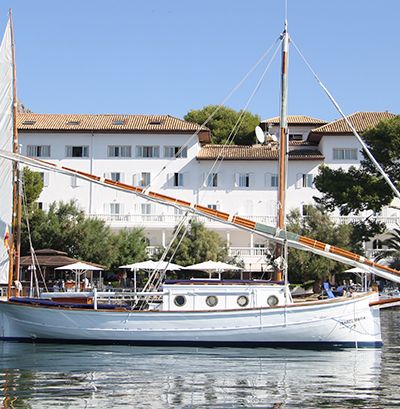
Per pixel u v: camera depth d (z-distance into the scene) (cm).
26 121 7406
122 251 5972
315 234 5469
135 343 2827
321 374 2259
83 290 4500
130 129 7256
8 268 3039
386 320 4484
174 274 5794
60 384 2056
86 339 2873
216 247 5891
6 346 2864
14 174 3119
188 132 7306
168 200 2927
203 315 2777
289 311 2762
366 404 1798
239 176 7350
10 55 3111
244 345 2781
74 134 7325
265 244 7038
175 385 2059
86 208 7231
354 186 5431
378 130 5494
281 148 3131
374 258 5988
